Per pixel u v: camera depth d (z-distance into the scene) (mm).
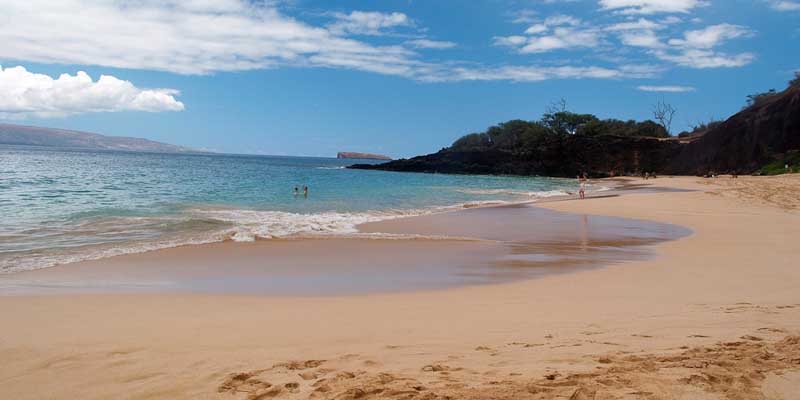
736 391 3051
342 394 3240
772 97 77250
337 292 7703
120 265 9852
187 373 3805
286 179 48406
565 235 14883
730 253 11297
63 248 11516
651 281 8289
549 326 5277
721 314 5648
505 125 114812
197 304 6711
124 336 4902
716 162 75812
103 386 3586
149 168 60188
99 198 22891
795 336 4406
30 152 116938
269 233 14352
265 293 7602
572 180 75062
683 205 24141
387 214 20672
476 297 7238
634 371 3496
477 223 17812
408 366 3881
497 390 3213
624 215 20547
